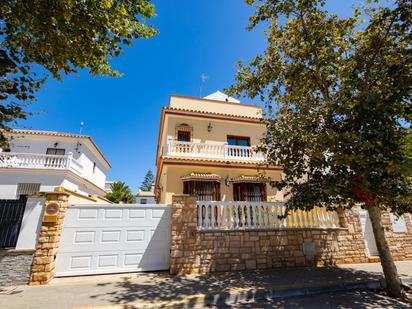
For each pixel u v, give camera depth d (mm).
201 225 8008
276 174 13859
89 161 22891
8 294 5270
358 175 5879
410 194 5562
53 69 5680
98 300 4941
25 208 6477
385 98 5230
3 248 6125
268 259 8070
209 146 13992
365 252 9227
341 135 5477
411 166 4527
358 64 6352
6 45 5242
